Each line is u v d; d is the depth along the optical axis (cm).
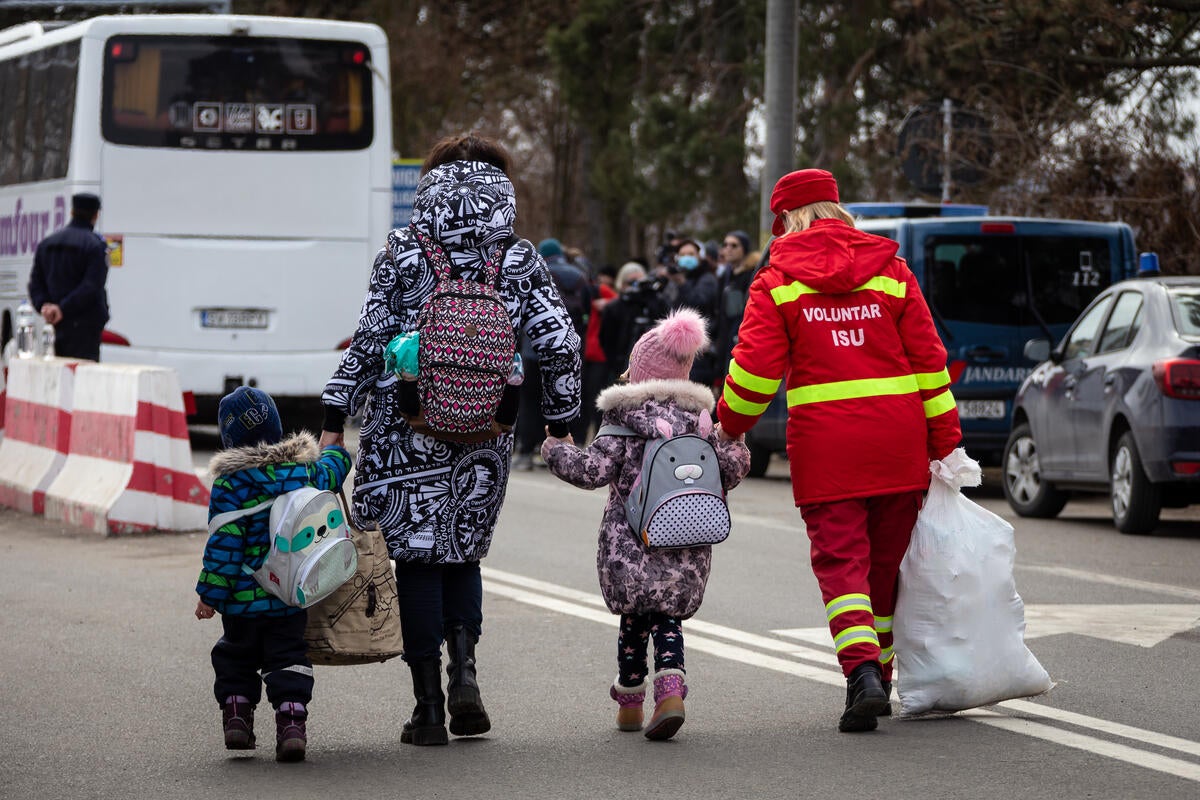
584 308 3162
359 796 952
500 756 1044
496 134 7381
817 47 5103
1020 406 2394
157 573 1811
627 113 5753
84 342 2667
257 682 1049
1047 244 2616
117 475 2142
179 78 3197
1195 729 1088
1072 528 2225
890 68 5044
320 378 3231
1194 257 3044
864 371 1097
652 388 1086
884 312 1106
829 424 1091
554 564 1869
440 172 1059
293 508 991
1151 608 1563
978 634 1108
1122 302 2208
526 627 1494
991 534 1119
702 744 1066
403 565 1069
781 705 1182
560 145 7469
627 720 1112
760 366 1088
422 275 1041
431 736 1070
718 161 5291
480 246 1050
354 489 1067
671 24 5691
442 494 1051
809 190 1137
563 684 1266
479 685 1263
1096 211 3141
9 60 3634
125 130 3181
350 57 3241
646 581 1069
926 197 3981
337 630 1033
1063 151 3203
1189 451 2011
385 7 6569
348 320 3250
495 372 1021
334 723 1149
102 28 3175
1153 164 3073
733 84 5478
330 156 3234
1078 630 1448
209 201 3197
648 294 3206
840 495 1088
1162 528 2234
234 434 1024
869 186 4497
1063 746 1041
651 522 1051
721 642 1410
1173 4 3481
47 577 1784
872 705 1067
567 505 2464
